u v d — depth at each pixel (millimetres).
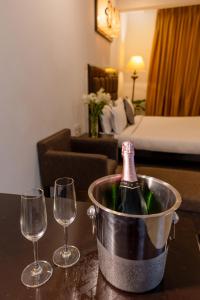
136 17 5082
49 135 2156
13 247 742
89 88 3098
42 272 642
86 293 583
